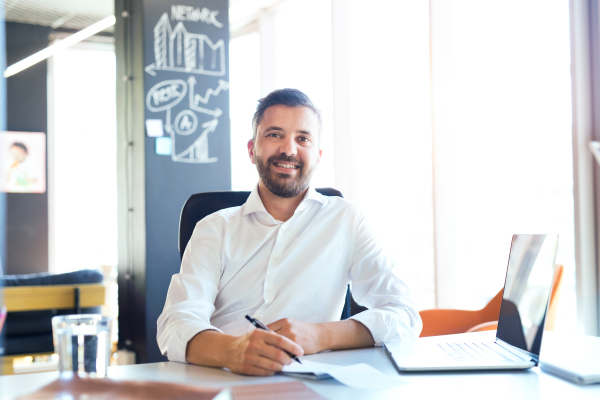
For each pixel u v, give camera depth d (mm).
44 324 3316
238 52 5074
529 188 2770
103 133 5844
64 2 5172
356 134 3920
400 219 3652
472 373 960
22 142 5840
